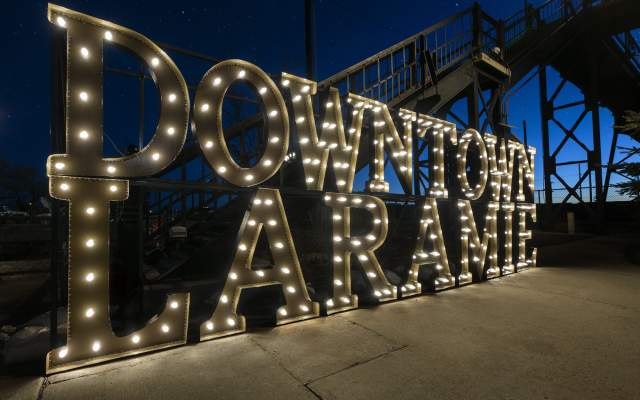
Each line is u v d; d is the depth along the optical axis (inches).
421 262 202.5
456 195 249.9
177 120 119.9
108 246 109.8
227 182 144.1
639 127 331.9
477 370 104.6
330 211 172.1
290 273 149.4
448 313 162.6
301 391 92.2
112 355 109.5
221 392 91.4
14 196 947.3
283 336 132.2
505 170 271.0
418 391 92.4
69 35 103.6
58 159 102.2
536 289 213.3
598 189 659.4
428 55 300.7
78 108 105.0
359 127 179.9
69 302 103.6
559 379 99.1
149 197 276.8
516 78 495.2
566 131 703.7
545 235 621.0
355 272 211.2
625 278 246.8
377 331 138.2
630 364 108.9
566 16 588.4
